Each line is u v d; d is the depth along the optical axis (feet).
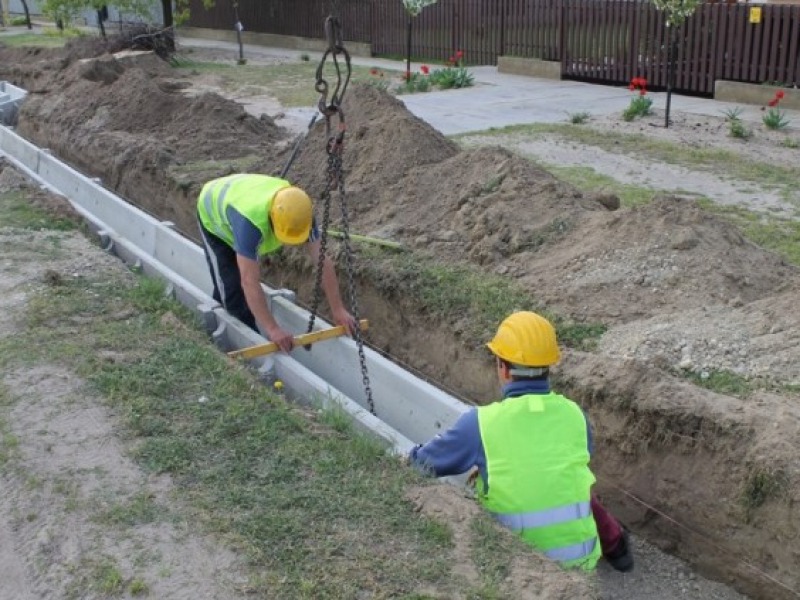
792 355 16.34
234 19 98.32
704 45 53.93
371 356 18.51
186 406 15.80
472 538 12.01
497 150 25.98
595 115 47.93
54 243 25.31
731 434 14.03
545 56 65.21
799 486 12.93
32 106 48.42
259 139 38.09
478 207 24.02
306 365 20.49
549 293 20.10
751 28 51.67
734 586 14.01
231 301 20.74
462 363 19.51
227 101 39.91
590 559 12.42
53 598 11.51
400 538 12.10
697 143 40.09
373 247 23.54
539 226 22.89
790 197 30.83
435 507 12.66
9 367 17.35
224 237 19.58
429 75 62.08
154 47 74.90
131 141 36.76
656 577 14.29
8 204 28.86
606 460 15.78
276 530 12.28
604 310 19.15
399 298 21.39
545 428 12.41
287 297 21.56
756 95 51.06
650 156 37.52
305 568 11.54
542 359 12.41
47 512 13.06
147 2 77.10
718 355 16.72
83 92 45.44
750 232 26.68
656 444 14.94
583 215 22.90
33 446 14.64
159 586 11.42
